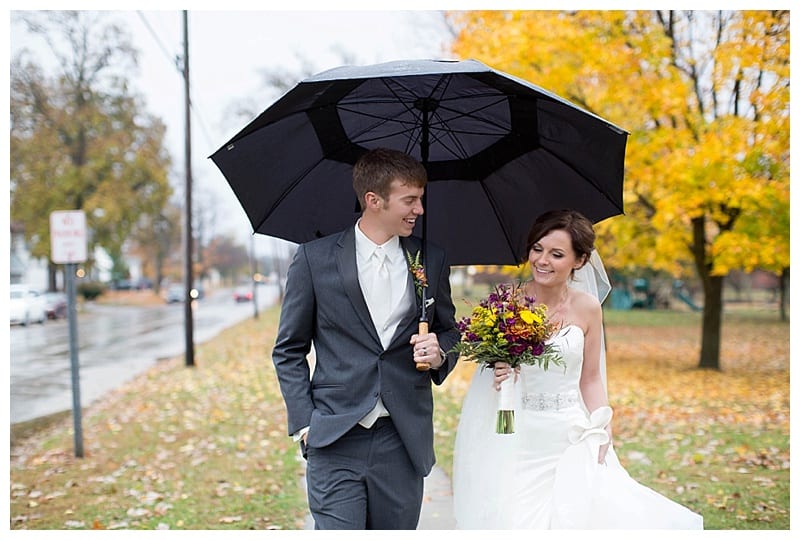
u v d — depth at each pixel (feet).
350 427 9.34
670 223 38.27
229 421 28.50
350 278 9.45
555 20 33.40
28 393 37.45
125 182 132.46
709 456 22.50
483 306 10.21
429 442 9.86
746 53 31.35
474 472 11.46
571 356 11.05
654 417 29.32
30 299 93.50
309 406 9.57
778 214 34.68
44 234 125.90
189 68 52.95
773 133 32.07
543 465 11.18
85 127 126.00
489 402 11.46
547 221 10.77
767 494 18.38
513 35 33.30
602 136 9.70
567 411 11.16
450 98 10.46
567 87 35.14
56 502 18.58
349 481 9.57
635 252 40.88
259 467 21.58
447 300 10.09
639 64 34.04
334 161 11.18
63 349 60.64
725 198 33.35
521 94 9.80
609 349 59.11
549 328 10.23
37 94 119.75
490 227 11.90
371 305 9.57
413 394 9.63
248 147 10.20
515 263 12.16
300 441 9.86
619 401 33.32
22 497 19.11
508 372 10.23
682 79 35.99
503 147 11.16
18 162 121.49
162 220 169.89
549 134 10.43
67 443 25.21
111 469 21.79
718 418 28.99
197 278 212.84
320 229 11.39
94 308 141.49
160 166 138.21
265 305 157.79
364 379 9.44
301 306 9.67
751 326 83.35
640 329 80.79
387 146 11.36
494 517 11.13
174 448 24.27
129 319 107.24
